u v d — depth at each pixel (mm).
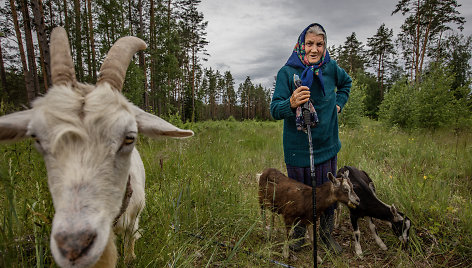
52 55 1600
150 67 25188
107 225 1347
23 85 19797
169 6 27734
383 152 6816
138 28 23969
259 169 5996
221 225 3225
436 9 24938
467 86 12336
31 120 1353
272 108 2896
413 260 2809
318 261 2938
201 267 2697
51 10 22703
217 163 4957
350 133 9789
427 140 8250
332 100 3020
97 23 18484
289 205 3137
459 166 5301
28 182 2350
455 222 3342
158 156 4680
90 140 1321
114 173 1399
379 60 44250
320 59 2904
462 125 11547
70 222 1173
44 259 1827
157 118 1789
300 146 3094
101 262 1649
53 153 1293
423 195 3625
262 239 3266
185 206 3309
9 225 1663
